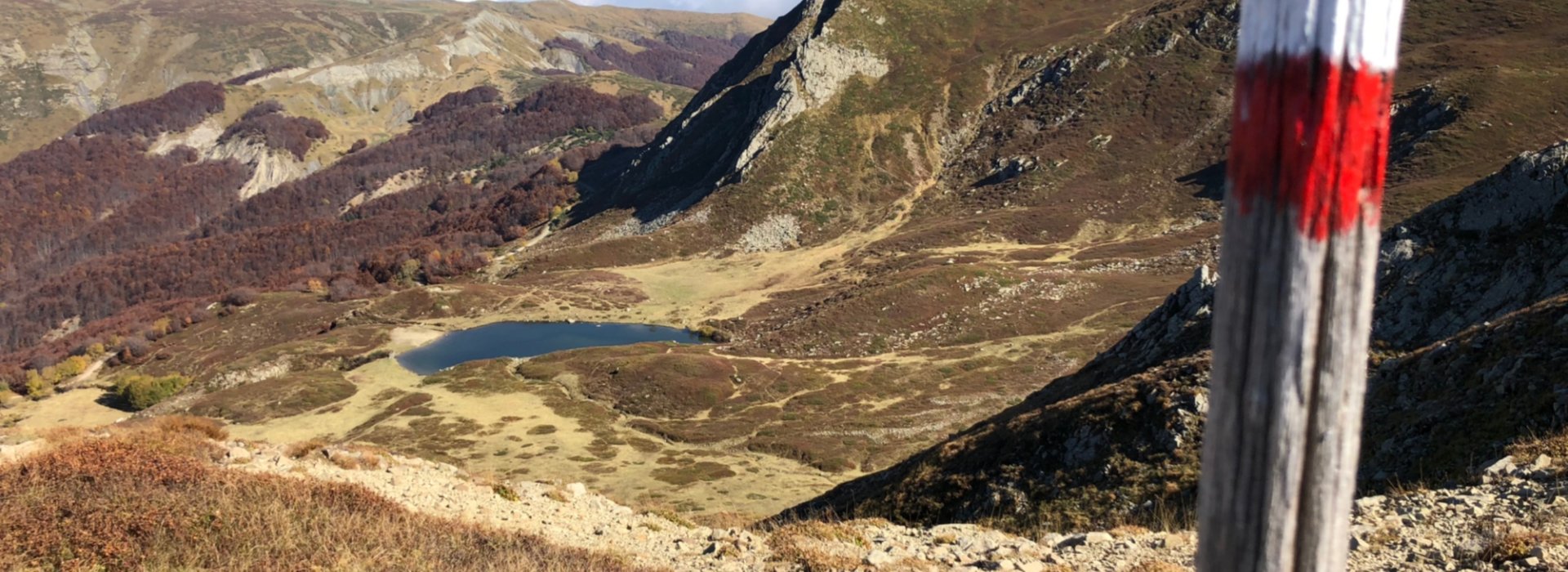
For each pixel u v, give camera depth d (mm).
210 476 12531
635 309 107562
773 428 63250
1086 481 19594
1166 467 18531
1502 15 115312
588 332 100000
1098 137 125812
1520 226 22750
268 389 82062
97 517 10148
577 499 16141
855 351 82750
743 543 12375
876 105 145250
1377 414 16688
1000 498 20766
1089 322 81688
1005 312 85812
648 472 55812
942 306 87750
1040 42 151000
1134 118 127125
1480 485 10766
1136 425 20344
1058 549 11172
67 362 112375
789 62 152500
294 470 15859
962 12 160625
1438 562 8320
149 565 9406
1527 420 12867
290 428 73000
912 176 135375
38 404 100562
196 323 127312
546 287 116125
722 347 87188
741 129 157250
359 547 10328
